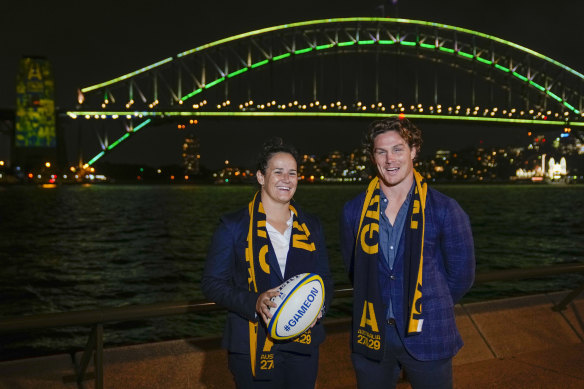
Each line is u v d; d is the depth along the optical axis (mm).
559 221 50438
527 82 140125
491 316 3832
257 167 2270
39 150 159125
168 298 15547
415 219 2098
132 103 129625
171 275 19766
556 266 3670
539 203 90438
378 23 138250
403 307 2096
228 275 2184
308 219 2295
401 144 2139
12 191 136000
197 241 33406
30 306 14422
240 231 2180
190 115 127188
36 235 36938
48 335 10141
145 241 33312
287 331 2016
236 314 2160
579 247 29859
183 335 10289
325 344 3338
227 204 87875
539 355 3605
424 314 2068
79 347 9562
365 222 2186
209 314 11836
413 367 2113
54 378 2717
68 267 22000
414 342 2070
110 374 2812
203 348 3057
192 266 22281
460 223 2074
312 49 135125
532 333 3781
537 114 137250
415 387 2150
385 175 2164
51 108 158375
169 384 2844
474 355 3555
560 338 3814
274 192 2201
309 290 2059
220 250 2162
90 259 24656
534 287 15641
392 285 2125
